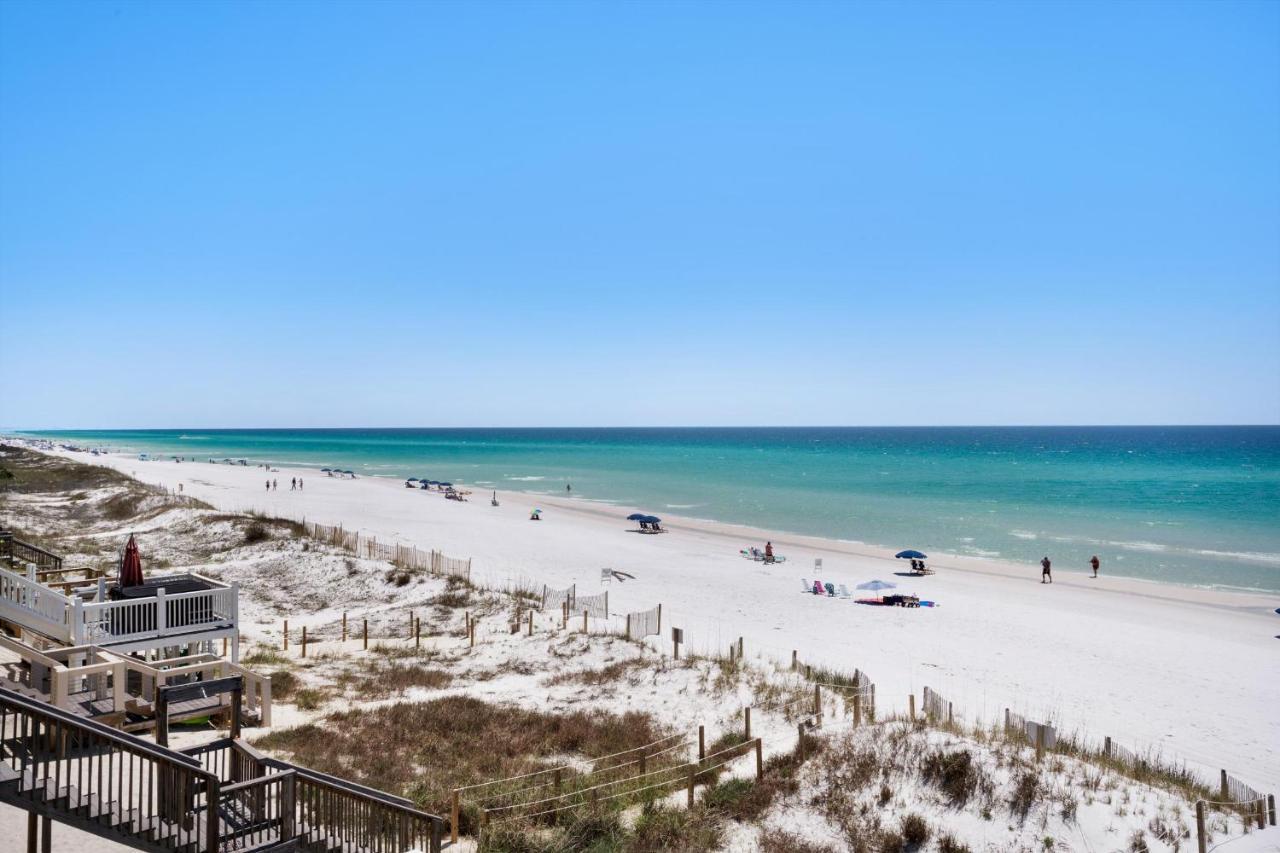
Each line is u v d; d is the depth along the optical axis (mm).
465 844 13023
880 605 37688
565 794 15016
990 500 83188
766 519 70625
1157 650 30484
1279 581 44656
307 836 11188
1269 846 13719
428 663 25688
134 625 17500
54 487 70125
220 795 10500
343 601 34656
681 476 119188
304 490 86562
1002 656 29375
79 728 9609
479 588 35750
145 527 47812
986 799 14328
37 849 9906
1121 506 77438
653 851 13008
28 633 18250
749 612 35656
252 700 17953
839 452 194000
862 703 21031
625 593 38969
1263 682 26594
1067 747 17656
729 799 15188
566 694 22672
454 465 150375
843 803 14664
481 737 18531
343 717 18891
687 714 21078
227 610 19016
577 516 72125
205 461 145125
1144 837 13586
